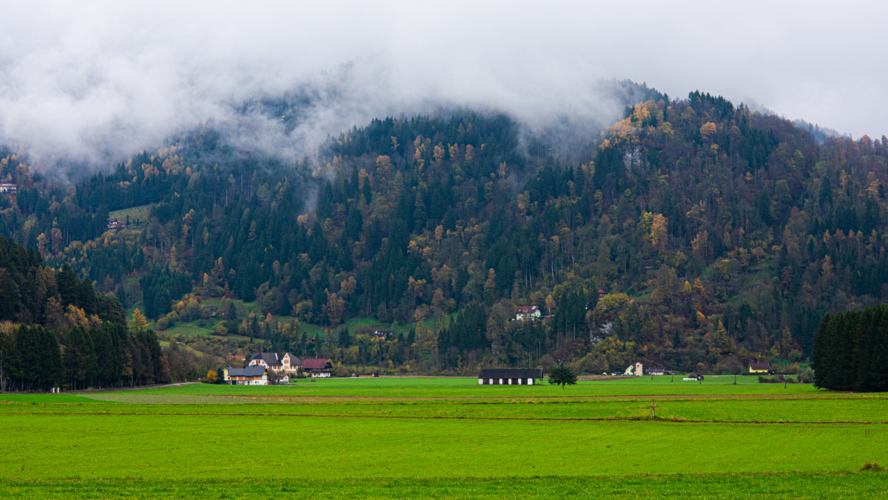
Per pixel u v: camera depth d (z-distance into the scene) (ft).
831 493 150.00
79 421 297.12
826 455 209.05
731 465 191.83
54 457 199.62
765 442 238.07
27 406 366.43
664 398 425.28
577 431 269.85
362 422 301.84
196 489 152.76
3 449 213.87
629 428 280.51
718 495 148.15
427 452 214.69
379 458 202.39
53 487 154.30
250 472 177.99
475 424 294.66
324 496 145.38
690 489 154.81
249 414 337.11
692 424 293.43
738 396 441.68
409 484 160.97
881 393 443.73
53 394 470.80
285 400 435.12
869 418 306.35
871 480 166.09
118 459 197.26
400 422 302.25
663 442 238.89
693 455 209.77
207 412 345.10
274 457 203.10
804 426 283.59
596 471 182.29
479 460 199.52
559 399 422.00
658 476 172.96
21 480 163.22
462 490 152.97
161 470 180.14
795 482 163.32
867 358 469.16
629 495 147.84
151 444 228.22
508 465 191.21
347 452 213.87
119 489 152.46
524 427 284.00
